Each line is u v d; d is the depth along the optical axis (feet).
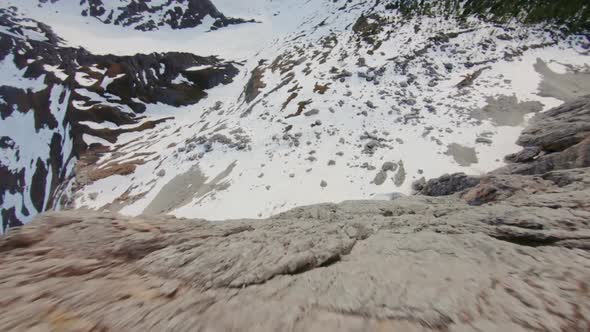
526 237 12.06
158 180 80.94
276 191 57.26
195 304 7.18
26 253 9.55
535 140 50.55
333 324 6.31
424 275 8.65
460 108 67.87
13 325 5.97
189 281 8.48
